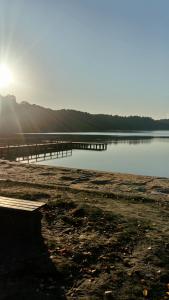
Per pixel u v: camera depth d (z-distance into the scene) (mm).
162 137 112000
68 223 7801
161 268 5711
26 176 16344
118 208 9633
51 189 12141
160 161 41062
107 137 108312
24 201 6988
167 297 4867
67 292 4883
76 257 5945
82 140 87000
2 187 12047
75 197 10891
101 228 7465
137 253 6270
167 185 14914
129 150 58875
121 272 5512
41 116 181375
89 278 5309
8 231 6531
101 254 6156
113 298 4766
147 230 7527
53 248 6277
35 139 81125
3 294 4781
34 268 5496
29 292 4840
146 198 11422
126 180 16078
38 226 6746
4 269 5453
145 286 5121
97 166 36000
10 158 40594
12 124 154375
